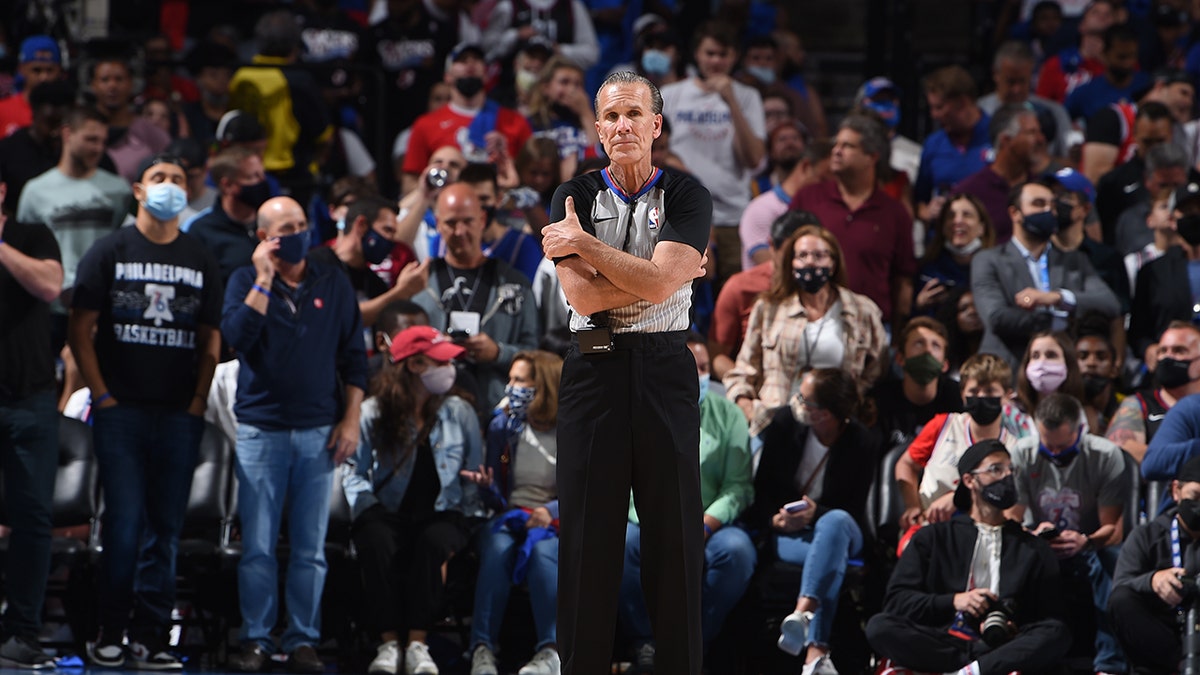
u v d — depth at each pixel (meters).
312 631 14.52
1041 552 14.21
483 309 16.38
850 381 15.01
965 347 17.34
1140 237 19.12
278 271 14.64
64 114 17.77
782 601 15.04
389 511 15.03
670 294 8.95
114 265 14.50
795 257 15.82
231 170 16.41
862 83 27.92
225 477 15.29
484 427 15.95
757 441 15.61
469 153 19.94
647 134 9.16
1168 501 14.64
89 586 15.34
